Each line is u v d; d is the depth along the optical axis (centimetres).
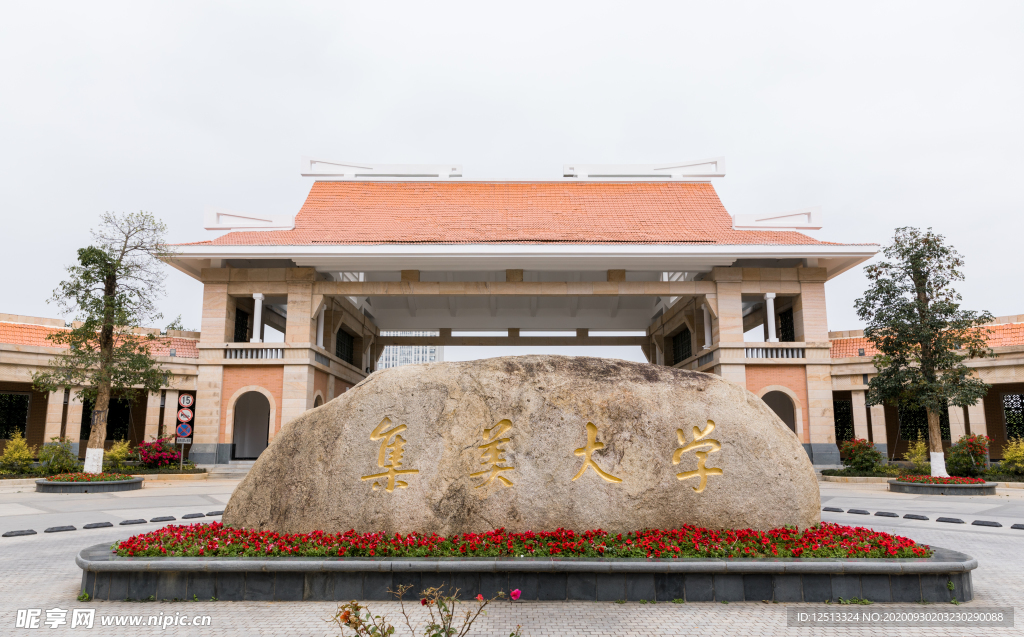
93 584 676
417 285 2634
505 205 2989
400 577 671
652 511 768
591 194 3070
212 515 1338
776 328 2970
